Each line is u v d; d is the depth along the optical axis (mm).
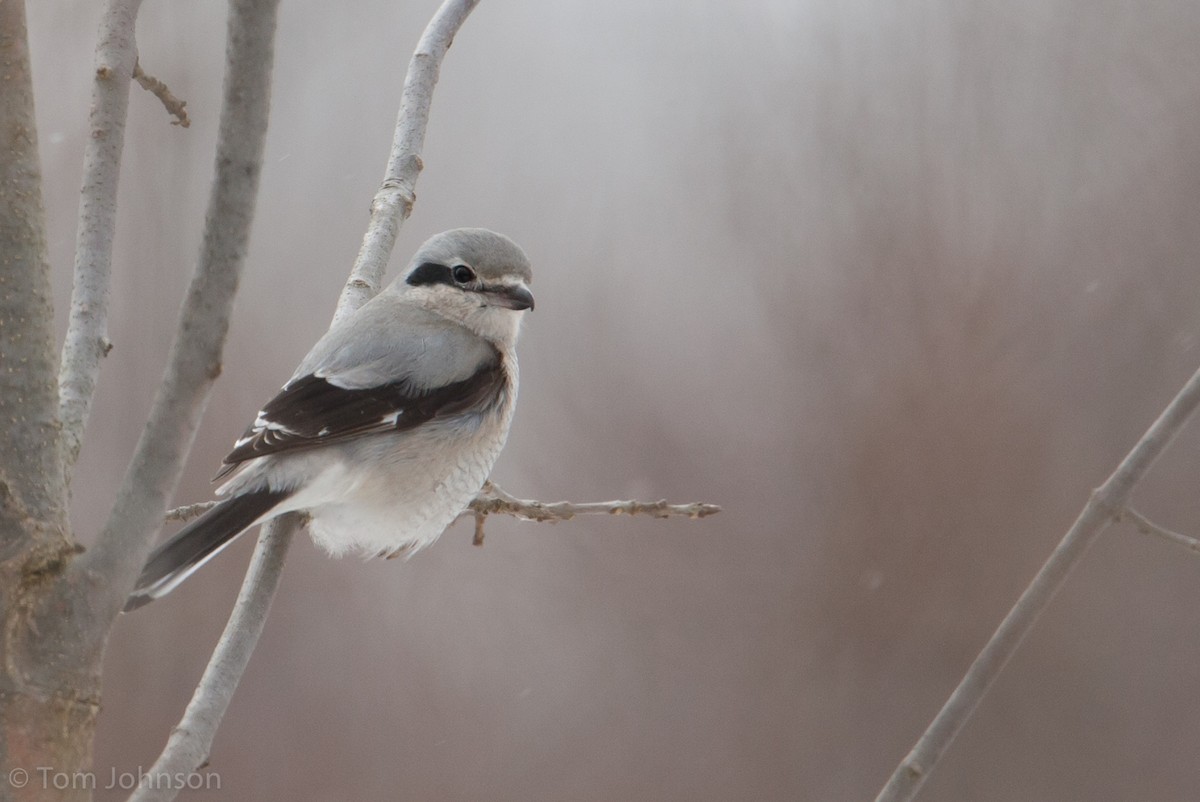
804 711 12570
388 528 6297
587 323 14227
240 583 11492
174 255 11703
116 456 11297
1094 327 13891
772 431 13609
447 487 6340
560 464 13547
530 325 14289
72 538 3094
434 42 6781
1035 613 4996
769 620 12930
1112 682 12992
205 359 2982
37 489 3121
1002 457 13320
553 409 13836
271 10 2920
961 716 4871
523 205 14797
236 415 11945
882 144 14359
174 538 5238
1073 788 12641
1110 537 13562
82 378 4156
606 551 13242
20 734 2848
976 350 13633
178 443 3016
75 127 11789
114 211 4496
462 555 13109
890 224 14023
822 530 13219
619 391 13828
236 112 2924
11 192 3330
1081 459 13438
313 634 12422
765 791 12078
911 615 12836
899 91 14430
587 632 12844
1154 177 14336
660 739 12391
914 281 13836
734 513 13391
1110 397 13680
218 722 3930
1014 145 14484
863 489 13297
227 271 2967
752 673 12703
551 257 14516
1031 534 13031
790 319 13938
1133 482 5129
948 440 13320
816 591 13000
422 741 11961
